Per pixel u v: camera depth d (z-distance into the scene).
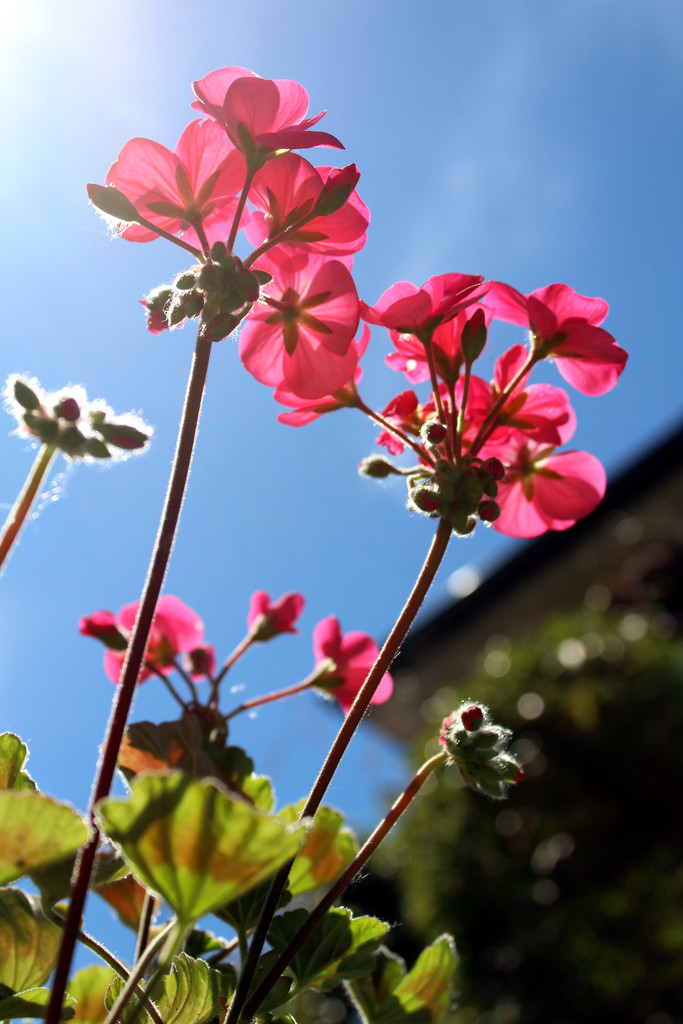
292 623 0.70
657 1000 2.29
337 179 0.46
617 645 3.07
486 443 0.55
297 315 0.50
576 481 0.61
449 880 2.84
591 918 2.51
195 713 0.59
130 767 0.48
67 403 0.36
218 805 0.31
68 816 0.32
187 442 0.39
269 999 0.43
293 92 0.46
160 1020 0.40
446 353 0.51
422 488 0.45
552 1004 2.45
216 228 0.51
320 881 0.54
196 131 0.47
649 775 2.77
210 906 0.32
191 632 0.66
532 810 2.86
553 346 0.52
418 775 0.45
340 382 0.50
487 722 0.47
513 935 2.67
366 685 0.42
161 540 0.37
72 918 0.33
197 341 0.40
